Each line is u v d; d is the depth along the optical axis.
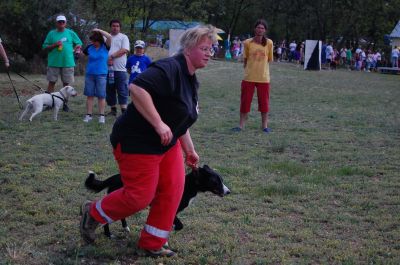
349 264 4.19
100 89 10.13
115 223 4.98
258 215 5.40
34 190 5.95
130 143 3.88
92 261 4.15
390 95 18.83
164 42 32.03
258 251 4.46
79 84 17.39
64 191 5.89
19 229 4.79
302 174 7.00
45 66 21.83
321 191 6.26
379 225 5.15
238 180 6.61
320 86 21.14
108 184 4.46
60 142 8.48
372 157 8.15
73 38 12.07
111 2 23.70
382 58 45.78
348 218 5.33
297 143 9.05
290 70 31.70
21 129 9.44
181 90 3.89
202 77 22.56
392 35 43.28
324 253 4.45
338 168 7.33
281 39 56.47
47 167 6.97
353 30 50.09
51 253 4.25
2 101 12.77
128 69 10.91
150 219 4.21
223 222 5.14
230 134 9.70
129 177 3.93
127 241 4.53
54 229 4.81
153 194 3.98
